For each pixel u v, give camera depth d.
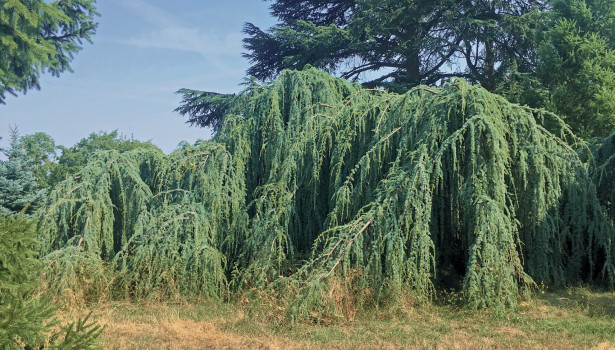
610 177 12.38
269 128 12.47
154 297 10.27
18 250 4.66
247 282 10.73
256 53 31.34
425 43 25.72
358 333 7.95
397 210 9.67
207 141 12.94
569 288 11.23
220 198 11.67
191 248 10.84
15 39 17.36
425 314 9.00
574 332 7.79
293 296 8.88
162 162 12.64
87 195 11.45
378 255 9.38
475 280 9.10
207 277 10.66
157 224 11.09
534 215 10.57
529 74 25.22
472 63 29.83
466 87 10.22
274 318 8.48
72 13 23.08
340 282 9.03
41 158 33.84
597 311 9.02
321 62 28.83
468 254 10.23
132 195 11.91
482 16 27.61
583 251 11.63
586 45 21.61
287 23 31.72
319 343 7.42
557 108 21.62
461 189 9.82
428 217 9.45
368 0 27.28
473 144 9.52
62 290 9.68
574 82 21.95
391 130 11.05
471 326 8.31
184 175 12.38
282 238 11.23
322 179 12.05
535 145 10.50
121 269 10.84
